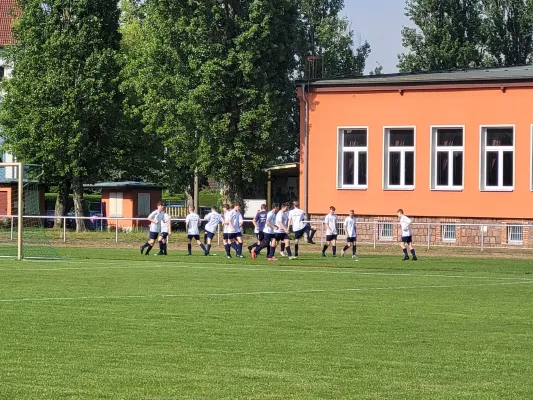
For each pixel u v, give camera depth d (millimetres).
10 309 20469
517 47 78625
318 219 52094
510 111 47938
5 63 67875
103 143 66188
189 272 31328
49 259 38156
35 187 64875
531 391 12367
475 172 48594
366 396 11984
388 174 50625
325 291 24969
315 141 52094
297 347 15586
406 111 50031
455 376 13312
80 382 12719
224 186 60438
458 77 48969
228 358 14555
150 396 11891
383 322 18703
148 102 58719
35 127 63750
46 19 64500
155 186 71875
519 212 47625
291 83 61500
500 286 27047
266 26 57312
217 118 57750
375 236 47188
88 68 63906
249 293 24219
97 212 82062
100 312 20000
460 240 47781
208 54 57594
